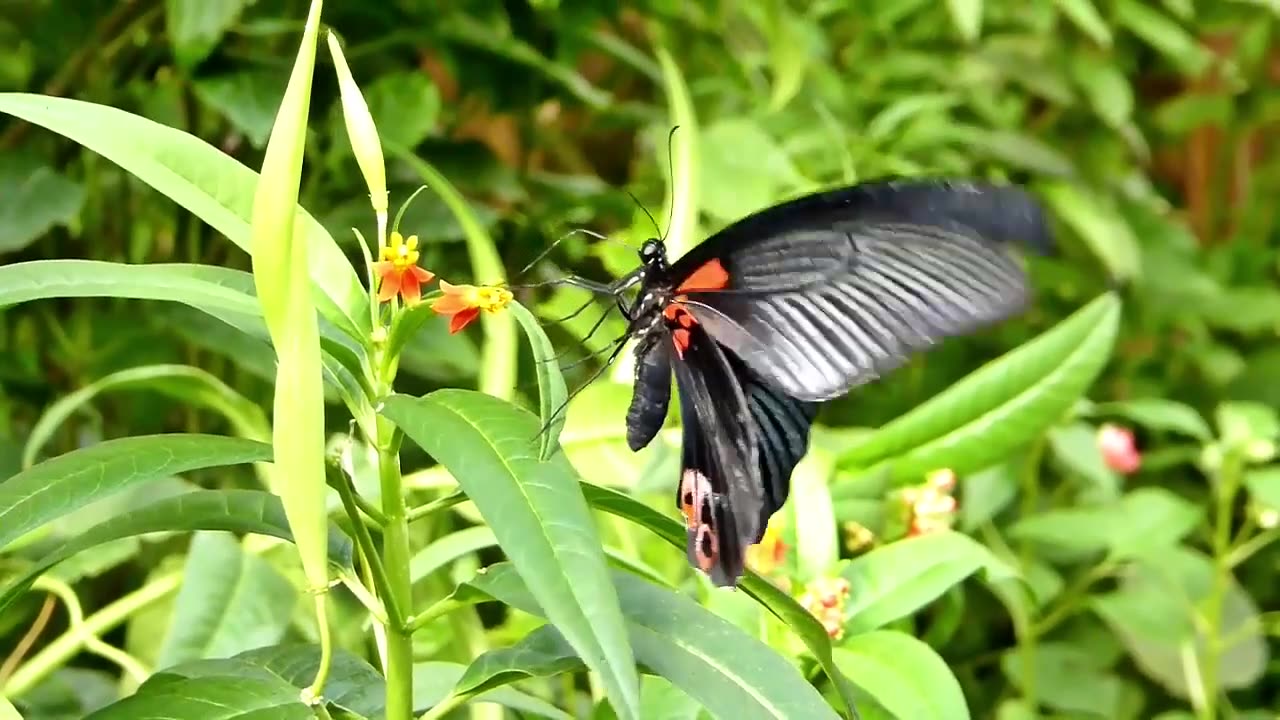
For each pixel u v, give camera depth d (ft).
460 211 2.51
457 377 2.83
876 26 4.09
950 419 2.49
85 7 2.69
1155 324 4.59
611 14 3.03
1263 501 2.93
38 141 2.74
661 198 3.49
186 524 2.03
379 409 1.95
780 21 3.26
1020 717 2.94
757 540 2.12
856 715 2.06
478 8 2.85
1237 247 4.98
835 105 3.76
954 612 2.53
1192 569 3.03
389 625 2.00
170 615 2.51
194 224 2.83
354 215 2.70
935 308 2.04
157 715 1.95
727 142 3.11
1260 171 5.45
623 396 2.54
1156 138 5.29
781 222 2.07
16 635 2.76
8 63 2.73
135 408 2.79
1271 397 4.47
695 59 3.79
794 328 2.08
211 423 2.94
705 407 2.15
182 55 2.56
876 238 2.05
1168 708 3.78
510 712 2.40
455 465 1.90
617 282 2.16
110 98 2.75
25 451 2.62
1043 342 2.50
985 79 4.11
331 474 1.97
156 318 2.62
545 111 3.87
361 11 2.80
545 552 1.87
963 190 2.02
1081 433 3.13
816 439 2.71
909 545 2.35
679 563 2.58
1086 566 3.54
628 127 3.75
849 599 2.32
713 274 2.11
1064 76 4.17
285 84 2.63
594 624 1.86
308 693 1.98
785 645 2.28
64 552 2.02
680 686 1.98
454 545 2.30
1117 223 3.98
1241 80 4.99
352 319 2.02
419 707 2.22
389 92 2.72
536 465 1.91
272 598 2.34
